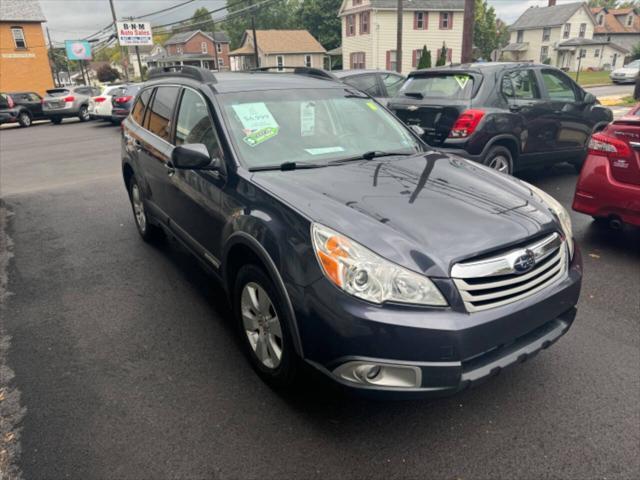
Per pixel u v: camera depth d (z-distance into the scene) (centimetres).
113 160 1144
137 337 356
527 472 235
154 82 482
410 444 253
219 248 326
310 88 394
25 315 391
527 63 688
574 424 264
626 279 431
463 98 631
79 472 238
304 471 237
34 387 302
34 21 3219
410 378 226
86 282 449
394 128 399
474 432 261
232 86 372
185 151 312
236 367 319
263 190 287
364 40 3572
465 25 1424
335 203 266
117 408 282
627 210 460
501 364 240
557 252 274
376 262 228
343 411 277
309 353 244
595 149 481
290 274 247
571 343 337
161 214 448
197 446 253
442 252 235
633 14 6341
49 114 2272
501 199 288
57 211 697
